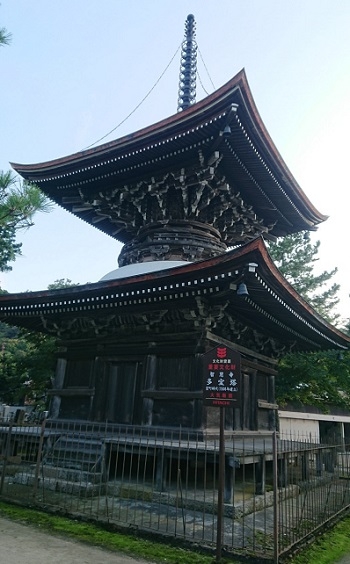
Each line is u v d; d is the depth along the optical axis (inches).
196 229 661.9
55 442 491.5
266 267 402.0
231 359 291.0
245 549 273.4
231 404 279.7
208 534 305.1
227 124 511.5
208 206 674.8
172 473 495.2
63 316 610.9
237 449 379.2
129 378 545.3
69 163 657.6
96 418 548.1
